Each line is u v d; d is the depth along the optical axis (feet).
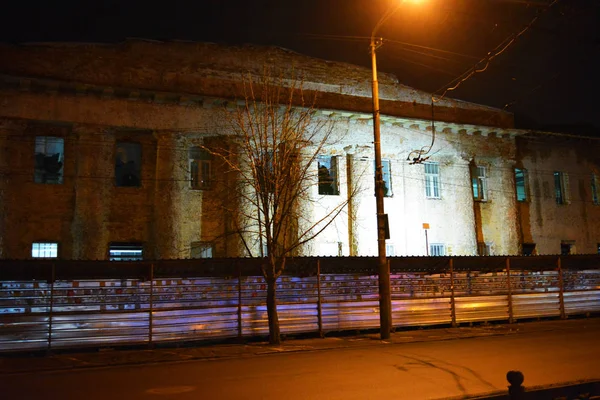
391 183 99.30
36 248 77.82
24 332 50.39
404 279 69.21
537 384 33.88
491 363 41.83
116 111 81.51
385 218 61.98
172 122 83.97
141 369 43.09
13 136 77.05
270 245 58.49
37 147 79.77
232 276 60.13
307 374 38.50
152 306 55.83
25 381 38.22
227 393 32.68
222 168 87.20
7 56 76.59
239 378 37.60
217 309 58.75
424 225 96.89
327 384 34.73
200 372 40.75
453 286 72.13
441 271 71.61
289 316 61.98
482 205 108.47
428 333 65.21
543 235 112.88
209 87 86.84
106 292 54.19
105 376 39.78
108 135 81.51
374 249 95.30
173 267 57.21
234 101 85.10
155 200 82.79
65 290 52.54
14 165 76.95
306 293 63.26
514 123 111.86
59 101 78.79
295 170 67.82
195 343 58.29
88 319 52.95
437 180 104.12
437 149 103.19
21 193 77.05
